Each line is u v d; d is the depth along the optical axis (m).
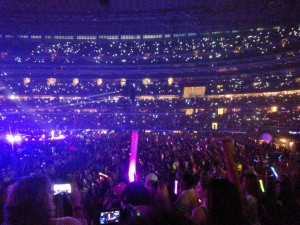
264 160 23.22
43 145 31.47
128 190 3.99
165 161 20.34
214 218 3.02
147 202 3.92
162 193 5.09
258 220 4.41
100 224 3.79
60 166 21.16
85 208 6.84
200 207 3.91
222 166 17.92
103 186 9.71
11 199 2.68
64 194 6.39
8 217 2.64
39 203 2.67
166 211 1.49
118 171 13.79
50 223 2.76
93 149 30.38
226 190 3.06
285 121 49.03
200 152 24.91
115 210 3.94
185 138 42.19
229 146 3.66
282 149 28.95
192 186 5.45
